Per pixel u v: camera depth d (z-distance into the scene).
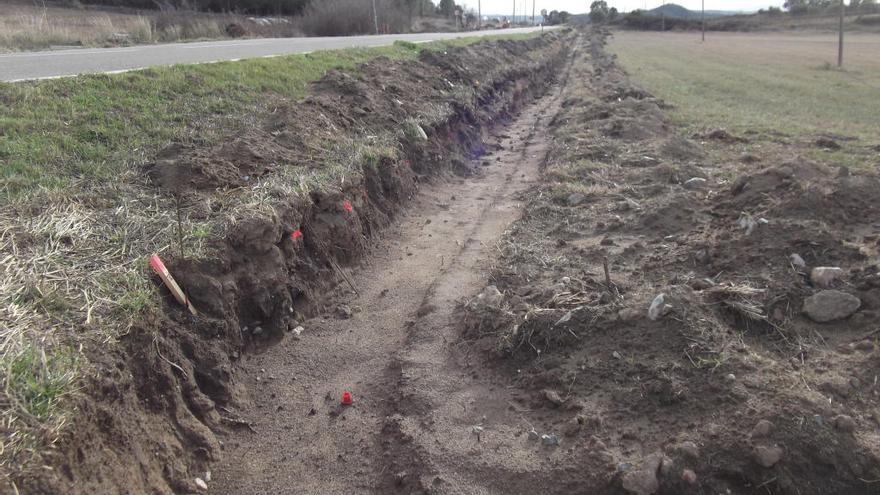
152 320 3.44
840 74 21.12
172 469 3.06
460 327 4.45
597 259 4.95
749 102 14.30
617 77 17.75
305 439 3.56
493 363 3.94
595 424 3.20
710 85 17.73
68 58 9.54
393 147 7.42
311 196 5.36
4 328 2.92
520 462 3.12
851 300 3.62
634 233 5.42
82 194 4.35
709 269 4.34
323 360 4.34
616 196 6.50
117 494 2.63
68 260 3.62
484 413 3.56
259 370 4.12
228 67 7.98
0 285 3.22
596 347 3.71
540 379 3.65
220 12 34.53
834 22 61.06
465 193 8.36
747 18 73.69
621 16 86.31
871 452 2.72
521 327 3.98
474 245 6.25
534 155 10.46
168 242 4.03
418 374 3.96
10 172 4.36
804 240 4.19
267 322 4.37
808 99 14.93
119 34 16.28
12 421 2.46
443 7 72.06
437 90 10.80
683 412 3.14
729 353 3.37
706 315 3.70
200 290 3.87
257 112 6.80
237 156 5.47
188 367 3.54
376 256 6.11
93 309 3.25
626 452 3.01
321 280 5.11
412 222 7.11
